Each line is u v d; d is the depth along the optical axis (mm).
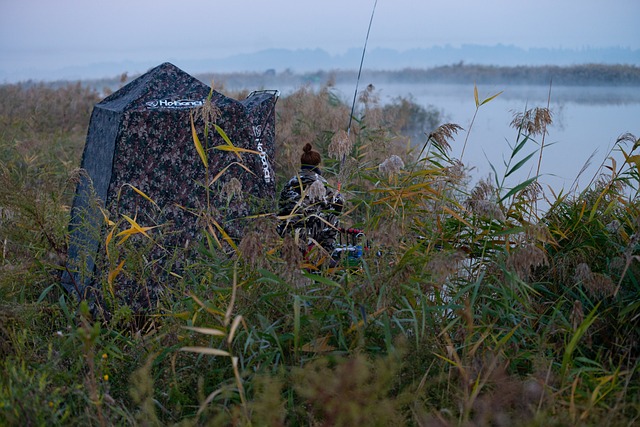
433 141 5527
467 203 5172
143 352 4707
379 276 4559
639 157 5535
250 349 4312
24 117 18531
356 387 3504
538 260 4500
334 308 4672
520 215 5375
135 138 6156
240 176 6543
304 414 3902
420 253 4953
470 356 4234
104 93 20703
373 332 4445
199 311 4723
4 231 5852
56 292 6062
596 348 4738
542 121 5312
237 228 6457
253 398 4062
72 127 18500
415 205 5410
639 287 4855
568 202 5898
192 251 6230
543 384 3828
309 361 4238
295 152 11352
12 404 3686
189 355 4562
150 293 5984
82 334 3771
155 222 5926
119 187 6125
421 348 4363
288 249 4469
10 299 5383
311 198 5242
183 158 6328
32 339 4895
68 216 6566
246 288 4730
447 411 3684
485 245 4980
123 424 4020
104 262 5680
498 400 3781
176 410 4129
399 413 3740
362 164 6016
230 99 6566
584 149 15781
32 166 10531
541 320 4867
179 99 6520
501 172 12930
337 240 6762
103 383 4234
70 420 3953
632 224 5387
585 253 5230
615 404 3861
